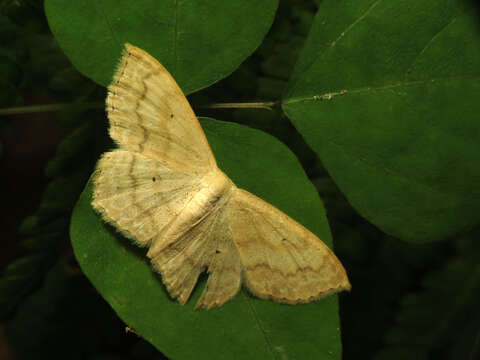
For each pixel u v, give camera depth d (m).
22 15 0.09
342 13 0.09
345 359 0.11
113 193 0.08
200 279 0.09
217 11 0.08
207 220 0.08
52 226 0.10
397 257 0.11
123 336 0.11
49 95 0.10
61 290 0.11
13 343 0.11
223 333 0.08
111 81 0.08
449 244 0.11
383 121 0.09
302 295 0.08
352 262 0.11
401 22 0.08
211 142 0.09
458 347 0.11
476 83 0.09
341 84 0.09
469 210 0.09
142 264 0.08
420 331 0.11
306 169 0.10
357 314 0.11
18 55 0.09
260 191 0.09
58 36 0.08
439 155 0.09
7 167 0.12
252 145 0.08
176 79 0.09
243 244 0.08
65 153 0.10
